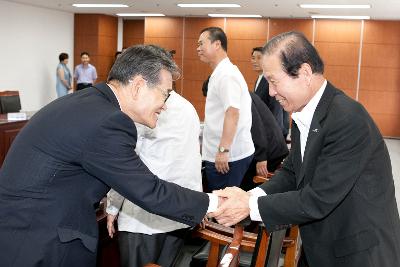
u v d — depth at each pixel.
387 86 12.02
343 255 1.41
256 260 1.50
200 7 11.04
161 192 1.42
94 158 1.32
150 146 1.96
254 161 3.35
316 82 1.42
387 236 1.38
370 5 9.47
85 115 1.33
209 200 1.52
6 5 10.97
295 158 1.58
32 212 1.32
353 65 12.16
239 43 12.81
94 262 1.44
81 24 13.49
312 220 1.42
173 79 1.47
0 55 10.93
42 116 1.38
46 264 1.33
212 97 3.01
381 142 1.42
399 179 6.70
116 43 14.40
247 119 3.07
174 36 13.30
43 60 12.32
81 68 11.84
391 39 11.87
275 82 1.42
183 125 1.99
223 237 2.01
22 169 1.33
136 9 12.05
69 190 1.35
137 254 1.99
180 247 2.08
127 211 1.98
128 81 1.41
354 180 1.35
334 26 12.16
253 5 10.28
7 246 1.33
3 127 3.94
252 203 1.49
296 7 10.29
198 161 2.07
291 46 1.38
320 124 1.42
